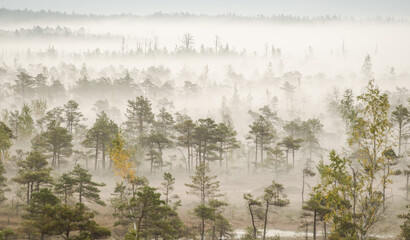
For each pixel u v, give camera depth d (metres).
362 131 18.34
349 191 17.95
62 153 56.03
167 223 24.80
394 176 55.69
